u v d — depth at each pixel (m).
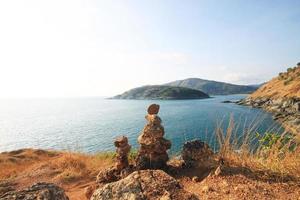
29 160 14.80
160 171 3.15
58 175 8.02
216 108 83.44
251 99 97.00
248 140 6.24
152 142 6.06
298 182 4.42
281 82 92.38
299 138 5.43
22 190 3.08
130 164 6.51
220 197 3.99
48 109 162.00
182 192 2.73
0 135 52.38
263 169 5.11
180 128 39.62
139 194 2.68
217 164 5.64
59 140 43.16
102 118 82.38
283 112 53.12
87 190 5.74
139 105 155.25
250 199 3.82
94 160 9.72
